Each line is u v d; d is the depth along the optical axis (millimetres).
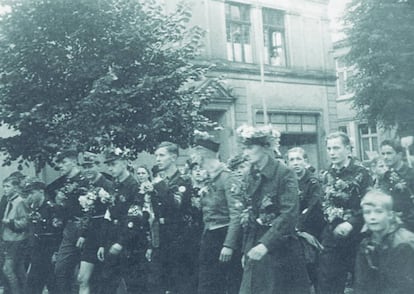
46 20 9570
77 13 9508
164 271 6211
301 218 6145
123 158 6312
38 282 7074
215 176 5809
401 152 6160
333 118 22484
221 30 18891
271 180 4648
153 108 9820
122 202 6156
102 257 6168
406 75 20609
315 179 6312
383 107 21203
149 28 10008
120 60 9836
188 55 10570
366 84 21281
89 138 9070
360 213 5398
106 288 6141
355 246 5438
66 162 6867
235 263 5750
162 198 6172
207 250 5785
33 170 13273
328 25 22844
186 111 10195
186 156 16609
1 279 8242
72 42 9750
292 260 4531
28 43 9430
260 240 4461
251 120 19438
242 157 6598
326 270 5527
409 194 5750
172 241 6191
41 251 7094
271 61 20891
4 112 9398
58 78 9719
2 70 9516
